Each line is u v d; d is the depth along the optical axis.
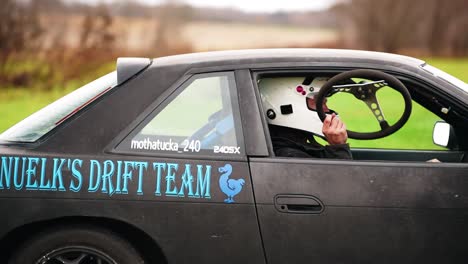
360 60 9.04
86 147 8.61
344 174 8.50
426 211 8.48
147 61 9.24
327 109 9.39
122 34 52.84
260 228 8.45
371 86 8.85
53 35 48.19
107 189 8.47
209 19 89.56
